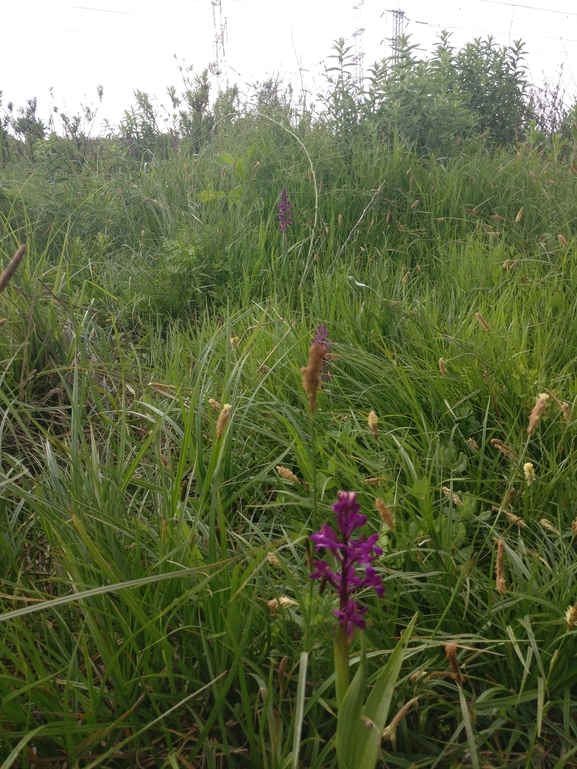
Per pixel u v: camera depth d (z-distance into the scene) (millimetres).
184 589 1631
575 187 5062
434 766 1476
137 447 2400
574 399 2375
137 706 1502
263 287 3908
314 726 1438
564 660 1599
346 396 2574
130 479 1957
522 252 4293
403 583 1822
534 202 4945
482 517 1986
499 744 1551
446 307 3564
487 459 2270
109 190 5156
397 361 2879
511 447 2264
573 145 6352
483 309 3297
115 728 1434
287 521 2143
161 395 2768
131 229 4918
